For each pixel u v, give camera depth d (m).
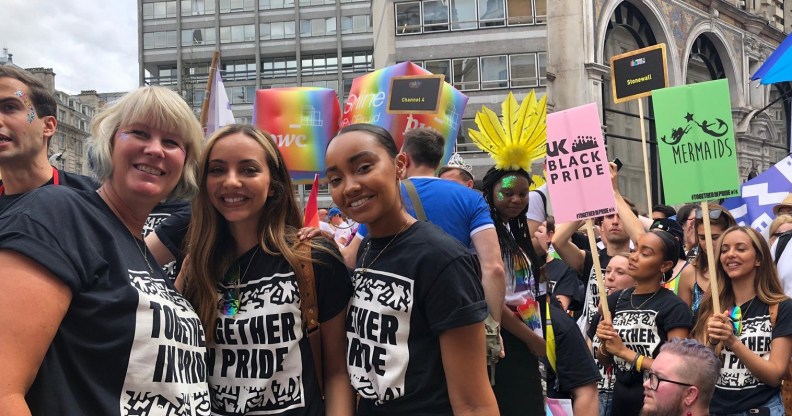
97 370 1.78
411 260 2.31
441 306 2.25
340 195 2.38
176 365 1.96
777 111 32.12
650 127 26.11
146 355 1.86
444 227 3.16
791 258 5.16
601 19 24.03
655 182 26.08
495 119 3.62
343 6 59.38
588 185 4.22
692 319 4.14
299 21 59.28
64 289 1.71
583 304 5.76
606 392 4.38
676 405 3.01
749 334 4.01
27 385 1.62
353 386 2.41
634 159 25.45
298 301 2.40
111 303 1.80
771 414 3.87
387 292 2.33
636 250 4.35
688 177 4.27
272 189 2.48
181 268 2.62
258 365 2.35
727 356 4.01
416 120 5.82
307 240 2.46
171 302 2.01
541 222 4.31
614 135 24.28
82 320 1.76
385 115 5.95
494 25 24.86
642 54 6.49
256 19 59.25
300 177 6.30
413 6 25.62
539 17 24.58
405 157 2.49
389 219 2.40
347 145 2.35
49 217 1.76
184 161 2.16
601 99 23.80
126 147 2.01
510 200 3.53
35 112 2.87
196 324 2.12
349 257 3.22
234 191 2.37
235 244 2.50
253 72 59.53
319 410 2.45
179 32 59.72
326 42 59.25
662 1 25.84
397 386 2.30
